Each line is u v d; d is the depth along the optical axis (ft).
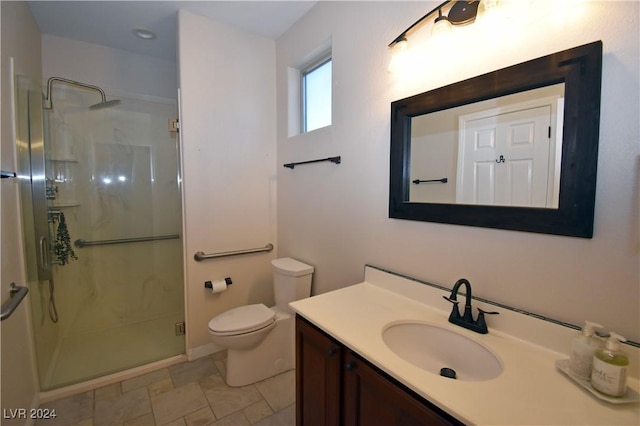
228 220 7.72
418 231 4.58
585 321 2.81
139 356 7.20
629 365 2.67
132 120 7.81
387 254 5.13
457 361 3.60
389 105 4.96
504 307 3.52
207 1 6.48
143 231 8.35
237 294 7.95
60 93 7.14
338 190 6.17
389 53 4.91
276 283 7.13
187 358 7.22
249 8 6.76
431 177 4.30
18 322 5.04
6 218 4.69
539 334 3.23
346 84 5.82
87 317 8.02
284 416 5.43
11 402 4.53
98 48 8.23
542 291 3.25
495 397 2.49
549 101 3.09
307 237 7.23
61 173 7.37
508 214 3.43
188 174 7.08
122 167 8.02
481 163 3.70
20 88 5.62
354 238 5.82
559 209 3.03
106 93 7.53
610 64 2.72
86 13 6.72
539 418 2.25
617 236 2.74
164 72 9.18
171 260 8.23
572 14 2.94
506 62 3.45
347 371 3.50
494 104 3.56
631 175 2.64
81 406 5.65
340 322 3.84
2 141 4.66
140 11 6.74
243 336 5.93
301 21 7.13
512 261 3.50
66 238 7.55
